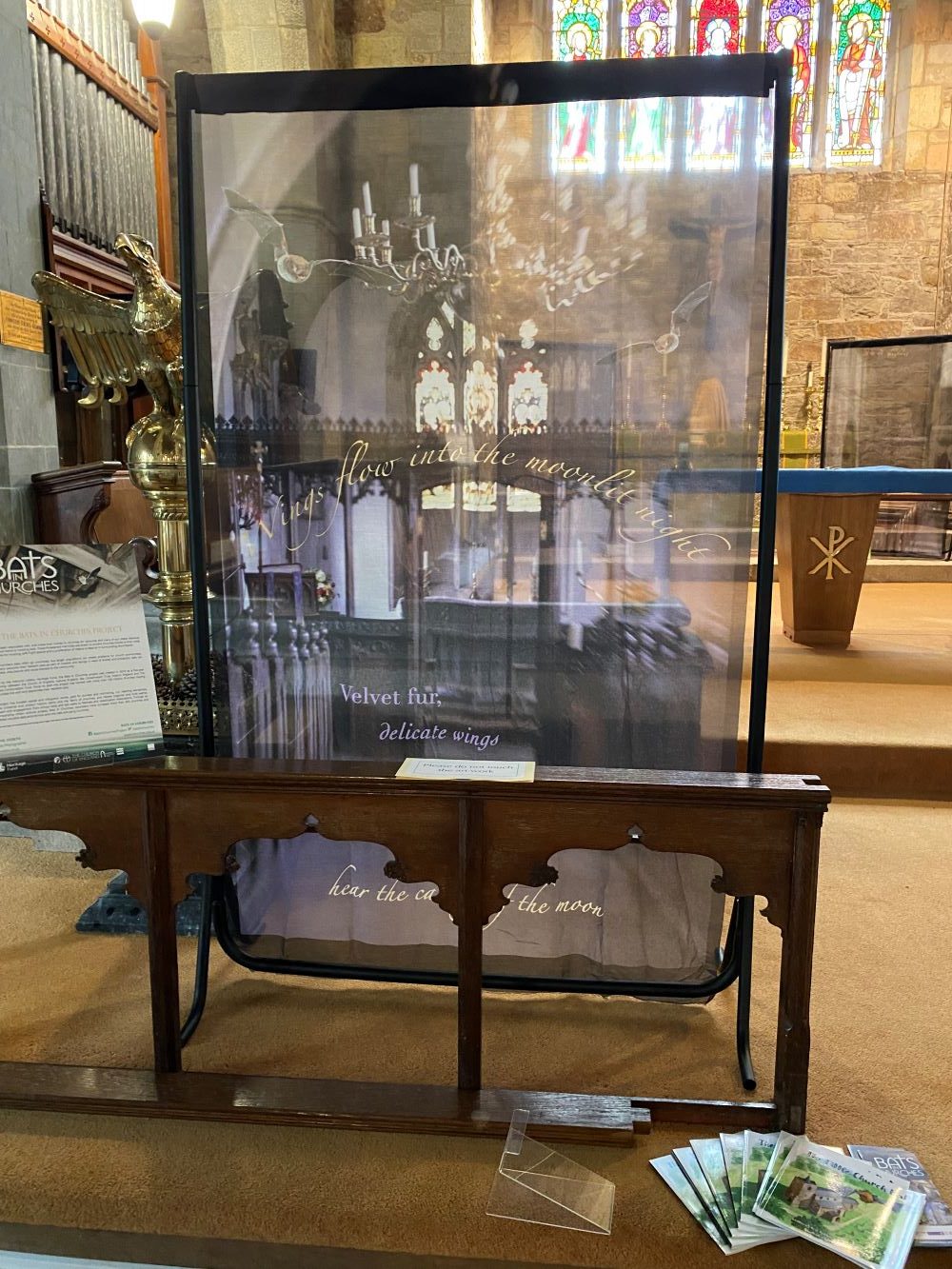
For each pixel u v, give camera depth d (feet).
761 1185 4.23
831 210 27.78
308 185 5.07
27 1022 5.68
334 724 5.63
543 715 5.49
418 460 5.31
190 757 4.93
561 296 5.06
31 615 4.92
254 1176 4.32
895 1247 3.90
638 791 4.39
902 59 27.27
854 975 6.25
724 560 5.20
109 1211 4.16
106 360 6.63
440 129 4.95
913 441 21.71
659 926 5.66
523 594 5.38
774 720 10.58
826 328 28.40
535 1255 3.97
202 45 23.61
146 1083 4.83
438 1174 4.34
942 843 8.54
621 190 4.91
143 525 14.42
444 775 4.55
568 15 27.43
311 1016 5.80
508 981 5.69
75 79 18.83
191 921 6.76
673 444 5.13
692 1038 5.60
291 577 5.49
